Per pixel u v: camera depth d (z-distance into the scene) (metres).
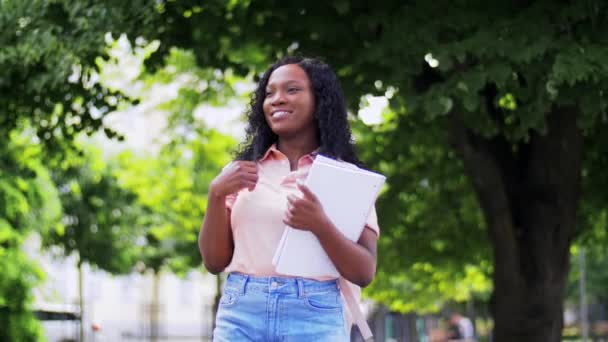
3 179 16.72
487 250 18.33
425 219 18.05
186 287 54.72
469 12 9.81
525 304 12.74
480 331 47.94
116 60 11.40
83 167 24.17
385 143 14.99
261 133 4.16
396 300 27.80
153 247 30.70
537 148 12.59
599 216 17.31
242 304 3.90
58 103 11.82
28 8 10.64
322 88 4.04
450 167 15.99
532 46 9.17
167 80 15.45
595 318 49.91
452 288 25.58
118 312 53.47
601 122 13.00
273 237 3.88
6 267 17.31
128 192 25.73
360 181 3.72
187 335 54.19
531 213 12.75
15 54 10.43
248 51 11.46
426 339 41.50
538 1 9.58
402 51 9.73
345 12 9.53
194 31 11.09
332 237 3.67
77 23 10.28
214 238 3.93
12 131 13.38
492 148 12.69
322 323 3.87
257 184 3.96
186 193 23.75
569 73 8.71
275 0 10.55
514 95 9.53
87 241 25.34
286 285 3.86
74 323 23.61
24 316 17.70
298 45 10.65
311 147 4.08
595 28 9.48
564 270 12.88
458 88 9.38
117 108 11.90
